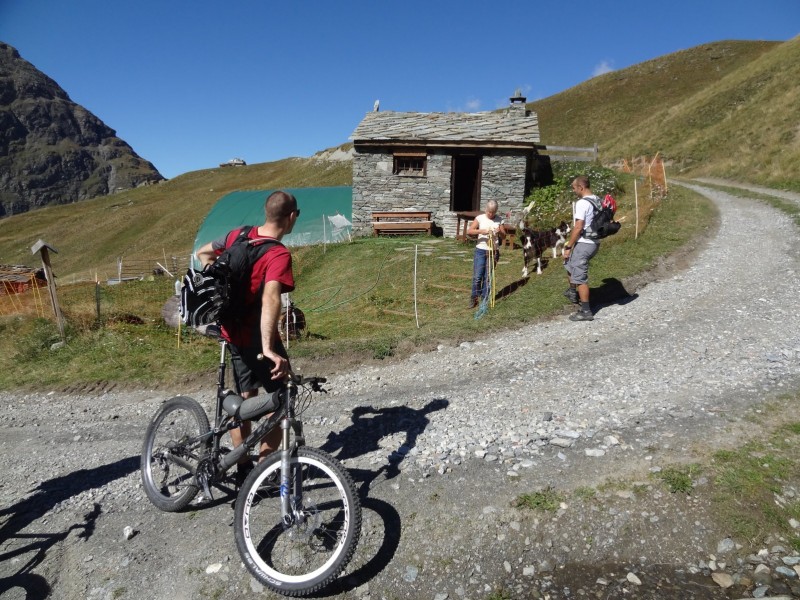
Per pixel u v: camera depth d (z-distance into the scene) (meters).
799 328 6.32
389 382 6.02
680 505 3.33
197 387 6.66
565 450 4.05
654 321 7.14
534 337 7.07
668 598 2.78
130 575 3.14
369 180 19.34
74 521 3.76
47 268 9.43
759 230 11.88
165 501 3.72
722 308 7.35
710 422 4.27
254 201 25.30
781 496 3.34
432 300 11.17
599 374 5.58
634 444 4.03
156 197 72.56
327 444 4.53
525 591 2.88
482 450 4.11
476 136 18.78
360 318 10.73
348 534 2.81
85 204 77.44
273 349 3.07
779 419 4.23
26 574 3.25
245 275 3.15
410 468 3.96
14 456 5.07
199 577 3.07
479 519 3.34
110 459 4.78
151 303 13.66
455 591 2.89
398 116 20.95
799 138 22.91
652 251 10.28
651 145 34.00
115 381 7.04
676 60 64.94
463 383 5.72
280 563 3.06
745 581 2.85
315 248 18.39
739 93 33.84
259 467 3.00
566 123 57.56
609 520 3.28
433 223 19.20
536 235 12.25
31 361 8.59
